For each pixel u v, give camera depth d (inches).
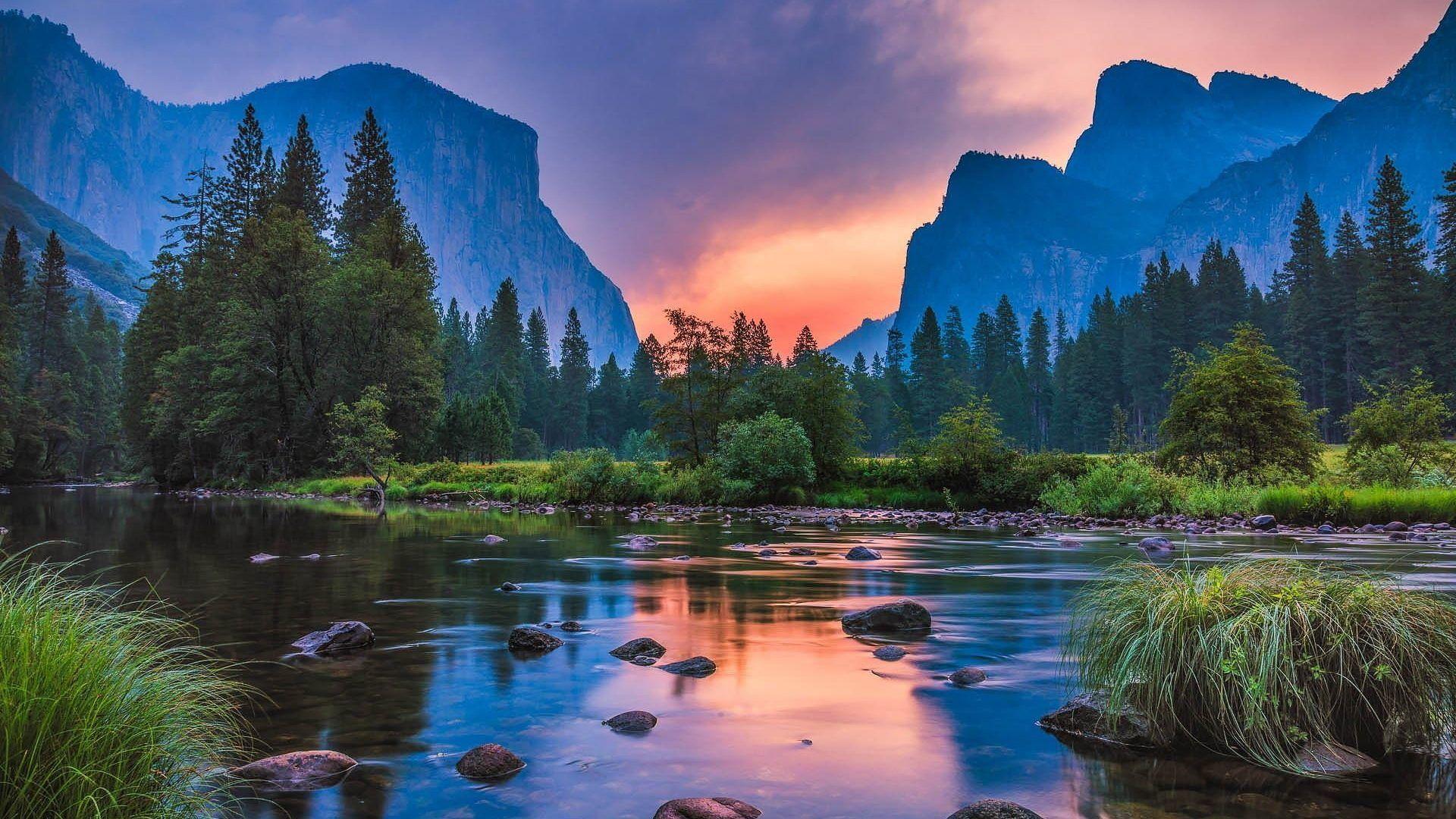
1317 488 995.9
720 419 1708.9
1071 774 181.9
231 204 2982.3
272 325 2298.2
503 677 269.9
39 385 4045.3
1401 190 3462.1
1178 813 159.0
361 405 1863.9
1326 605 205.0
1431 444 1200.2
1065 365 5428.2
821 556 661.9
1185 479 1171.3
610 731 212.4
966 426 1359.5
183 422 2423.7
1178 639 208.4
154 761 146.6
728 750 197.2
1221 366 1261.1
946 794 169.2
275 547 728.3
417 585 493.0
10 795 125.1
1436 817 156.1
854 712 230.7
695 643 327.0
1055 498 1221.1
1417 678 197.5
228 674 272.4
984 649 313.6
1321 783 176.2
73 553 661.9
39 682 135.1
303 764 178.9
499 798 166.4
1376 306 3513.8
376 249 2613.2
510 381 4554.6
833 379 1590.8
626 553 685.3
